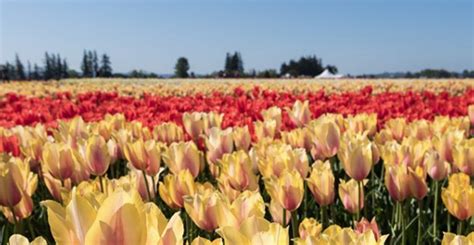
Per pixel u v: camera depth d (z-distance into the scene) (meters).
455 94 16.14
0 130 4.40
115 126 5.37
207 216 2.19
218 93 14.47
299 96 12.25
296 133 4.30
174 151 3.14
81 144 3.24
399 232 3.36
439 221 3.78
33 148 4.12
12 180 2.80
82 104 9.02
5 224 3.67
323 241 1.49
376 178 4.41
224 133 3.75
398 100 9.86
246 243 1.28
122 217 1.11
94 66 104.19
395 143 3.72
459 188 2.76
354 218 3.26
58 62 102.56
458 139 3.92
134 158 3.12
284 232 1.25
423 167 3.26
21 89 17.88
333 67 61.00
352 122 4.94
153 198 3.21
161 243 1.25
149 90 16.48
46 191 4.29
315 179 2.94
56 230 1.20
